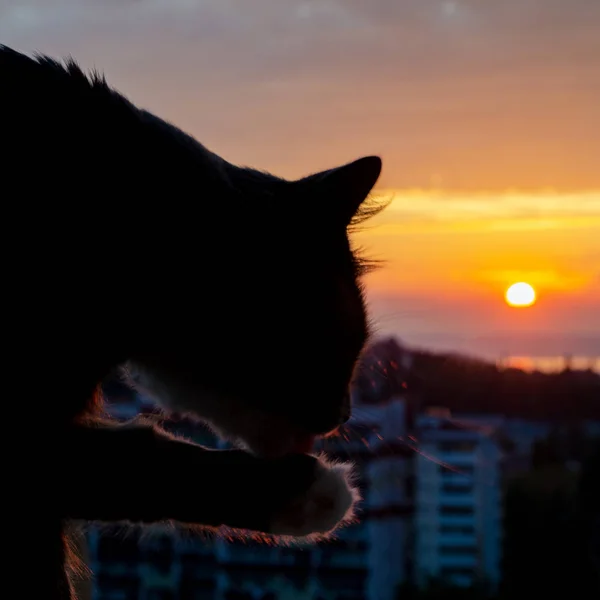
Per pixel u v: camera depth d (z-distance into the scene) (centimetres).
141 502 59
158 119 63
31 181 59
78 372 59
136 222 61
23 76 60
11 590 58
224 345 63
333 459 69
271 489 60
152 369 64
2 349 58
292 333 65
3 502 58
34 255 58
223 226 62
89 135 60
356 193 68
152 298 62
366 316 71
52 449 58
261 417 65
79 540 67
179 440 60
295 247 65
